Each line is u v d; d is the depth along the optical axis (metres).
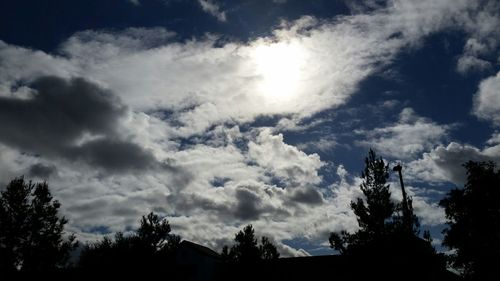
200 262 33.12
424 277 17.52
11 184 23.80
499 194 25.67
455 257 25.83
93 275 23.41
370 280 17.98
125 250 22.94
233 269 26.25
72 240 24.59
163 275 23.28
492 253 24.94
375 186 19.52
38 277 23.42
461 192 26.92
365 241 18.48
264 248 28.25
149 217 23.09
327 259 27.61
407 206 18.98
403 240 17.84
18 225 23.09
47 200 24.48
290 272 27.56
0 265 22.50
